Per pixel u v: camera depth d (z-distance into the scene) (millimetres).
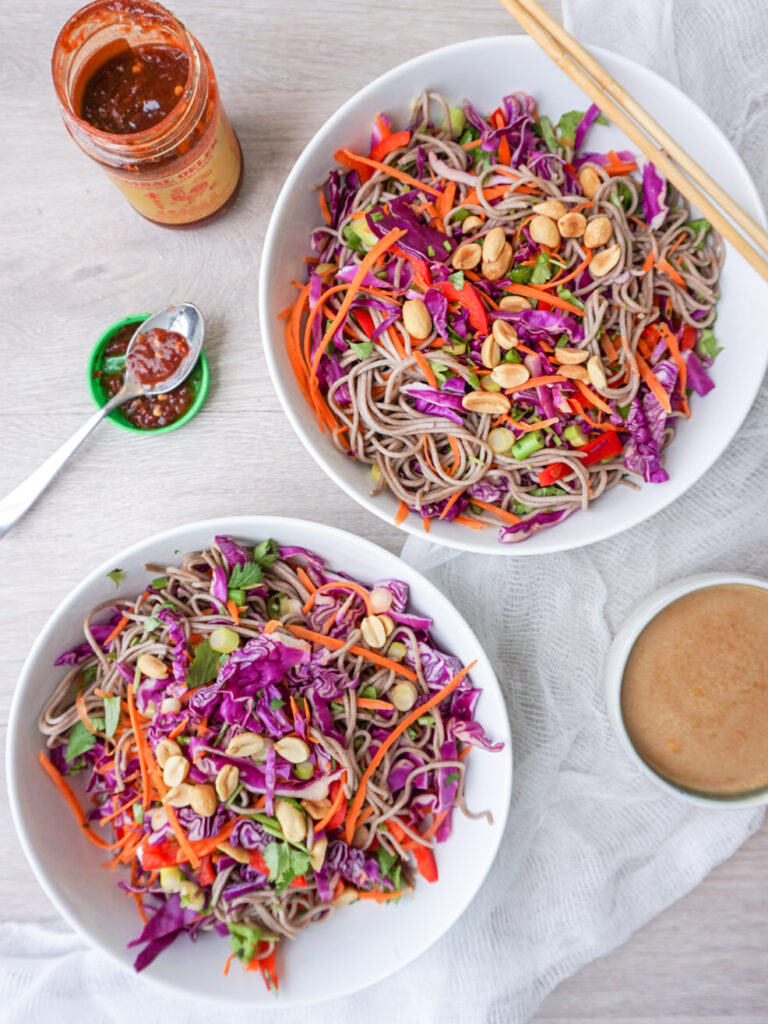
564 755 462
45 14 432
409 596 411
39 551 444
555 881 463
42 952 456
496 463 407
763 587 417
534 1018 475
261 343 441
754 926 476
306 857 387
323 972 406
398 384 402
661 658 445
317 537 393
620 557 460
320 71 434
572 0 427
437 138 398
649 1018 475
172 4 428
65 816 407
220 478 445
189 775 380
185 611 416
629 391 394
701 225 399
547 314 383
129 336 431
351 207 400
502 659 458
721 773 456
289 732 390
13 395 442
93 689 418
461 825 412
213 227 440
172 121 343
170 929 398
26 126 434
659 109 368
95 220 439
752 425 449
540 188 394
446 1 432
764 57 434
